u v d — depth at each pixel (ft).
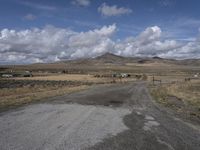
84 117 37.96
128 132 28.96
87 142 24.06
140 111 47.11
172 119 39.06
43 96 71.20
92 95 79.00
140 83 202.08
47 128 29.45
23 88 109.60
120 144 23.84
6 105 49.85
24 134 26.30
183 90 115.03
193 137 27.45
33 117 36.58
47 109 45.39
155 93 96.99
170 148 23.12
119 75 373.20
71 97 70.54
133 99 70.79
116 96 78.54
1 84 150.41
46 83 171.12
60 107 48.75
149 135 27.81
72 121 34.37
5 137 24.94
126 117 39.50
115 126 32.14
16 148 21.48
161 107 54.60
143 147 23.15
